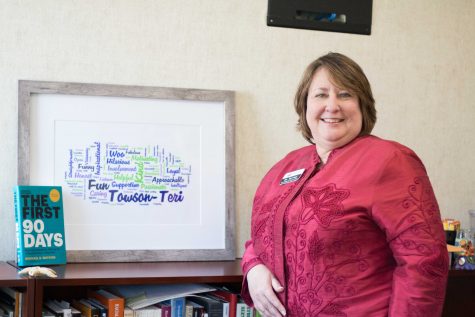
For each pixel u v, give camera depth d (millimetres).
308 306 1854
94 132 2691
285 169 2113
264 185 2148
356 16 3023
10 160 2635
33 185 2598
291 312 1917
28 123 2594
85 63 2717
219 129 2834
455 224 2830
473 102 3209
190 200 2787
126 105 2730
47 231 2510
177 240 2760
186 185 2785
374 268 1819
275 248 1960
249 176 2906
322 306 1829
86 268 2467
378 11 3068
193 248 2775
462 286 2629
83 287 2609
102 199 2686
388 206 1763
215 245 2805
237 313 2432
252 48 2912
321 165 1981
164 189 2760
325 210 1817
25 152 2582
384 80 3082
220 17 2873
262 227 2037
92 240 2660
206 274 2385
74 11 2703
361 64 3055
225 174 2820
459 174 3188
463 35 3191
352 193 1799
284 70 2955
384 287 1820
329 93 1943
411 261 1725
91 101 2691
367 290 1809
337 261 1811
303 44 2979
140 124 2744
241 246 2887
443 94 3164
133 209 2717
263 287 1975
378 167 1793
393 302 1759
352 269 1808
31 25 2654
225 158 2822
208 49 2859
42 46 2668
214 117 2832
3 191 2625
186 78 2834
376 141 1872
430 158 3148
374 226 1808
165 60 2809
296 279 1881
